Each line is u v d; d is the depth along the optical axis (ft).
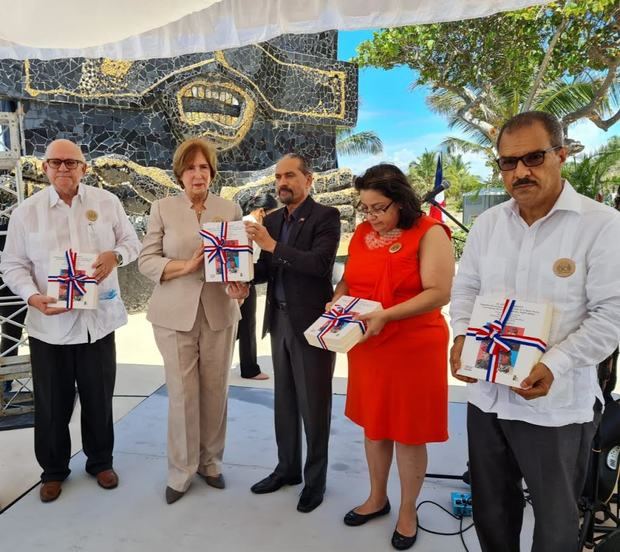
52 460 8.71
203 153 8.11
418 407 6.93
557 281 4.94
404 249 6.86
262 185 25.45
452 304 5.92
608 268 4.73
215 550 7.27
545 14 30.48
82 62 21.17
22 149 20.20
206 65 24.00
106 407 8.96
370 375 7.10
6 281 8.42
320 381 7.94
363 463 9.70
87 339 8.52
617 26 29.35
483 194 45.91
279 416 8.59
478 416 5.66
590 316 4.84
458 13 8.80
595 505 6.84
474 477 5.78
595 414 5.34
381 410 7.11
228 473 9.33
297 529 7.71
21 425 11.73
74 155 8.30
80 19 7.72
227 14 10.37
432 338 6.89
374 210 6.84
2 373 12.23
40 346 8.44
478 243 5.72
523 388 4.75
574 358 4.76
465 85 34.53
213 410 8.73
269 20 10.10
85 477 9.21
